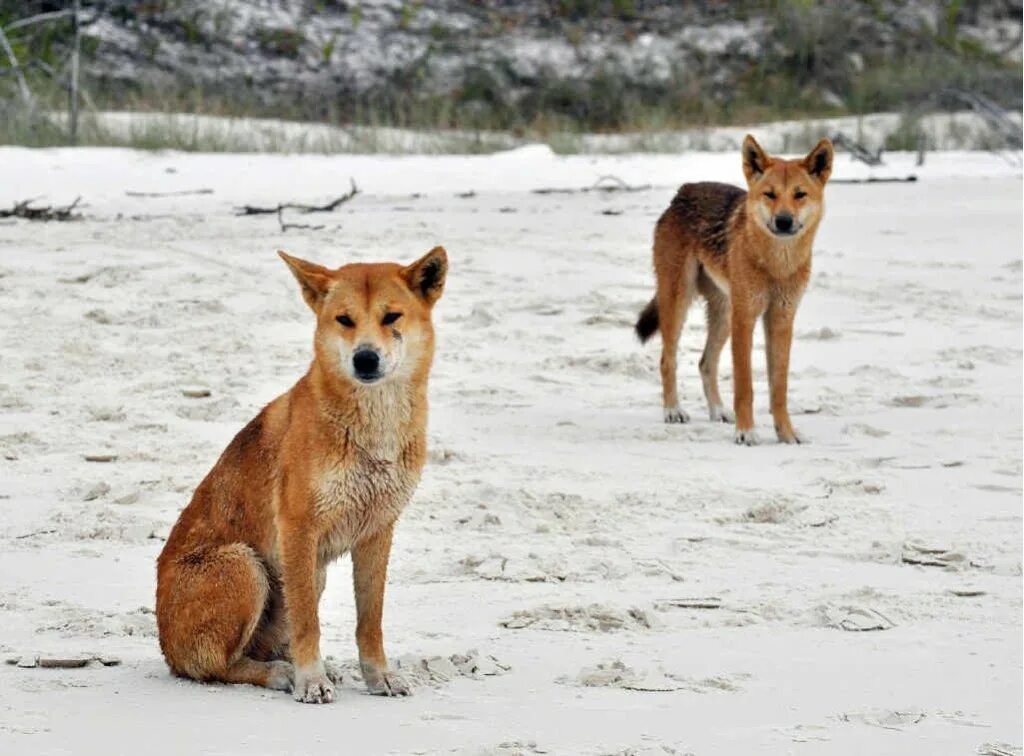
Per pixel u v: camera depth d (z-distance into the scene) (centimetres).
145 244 3222
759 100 6506
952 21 7038
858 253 3406
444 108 5978
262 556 1175
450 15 7125
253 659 1205
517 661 1230
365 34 6825
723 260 2150
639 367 2445
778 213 2061
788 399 2294
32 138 4775
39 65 5475
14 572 1432
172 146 4850
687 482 1825
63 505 1664
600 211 3950
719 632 1316
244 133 5228
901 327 2725
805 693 1159
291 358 2377
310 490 1133
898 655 1257
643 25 7075
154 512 1645
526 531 1623
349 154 5106
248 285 2859
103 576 1426
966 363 2461
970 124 5894
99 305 2659
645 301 2869
